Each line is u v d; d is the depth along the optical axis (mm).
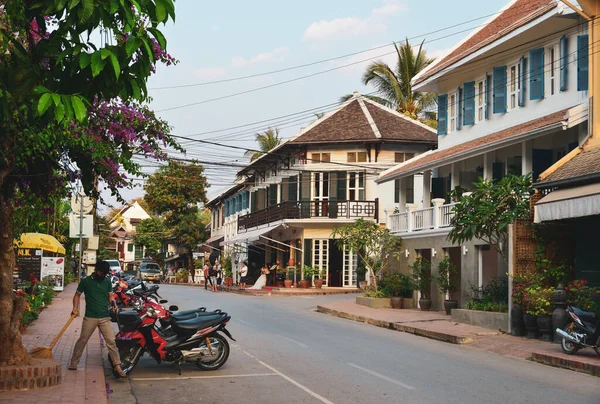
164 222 72812
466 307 22891
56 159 12172
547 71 24125
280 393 11070
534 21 22891
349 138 44094
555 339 17578
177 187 70938
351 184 44688
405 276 30109
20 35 9453
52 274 32781
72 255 48531
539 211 18641
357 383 11938
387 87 55562
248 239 48625
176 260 82625
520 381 12477
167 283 69938
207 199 75688
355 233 31891
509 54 26094
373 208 44094
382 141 43625
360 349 16531
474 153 24922
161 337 12727
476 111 28828
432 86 31500
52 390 10398
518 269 19734
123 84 8031
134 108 13844
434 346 17766
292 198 46281
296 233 46688
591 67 20422
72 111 7117
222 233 71000
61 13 7863
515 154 26359
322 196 44969
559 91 23328
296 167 46188
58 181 12711
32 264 31188
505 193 19984
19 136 10188
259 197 54062
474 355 16141
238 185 59656
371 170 44281
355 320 25688
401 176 31906
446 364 14422
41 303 24344
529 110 24984
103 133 13266
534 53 24438
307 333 19859
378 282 31531
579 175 17875
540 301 18047
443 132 31547
